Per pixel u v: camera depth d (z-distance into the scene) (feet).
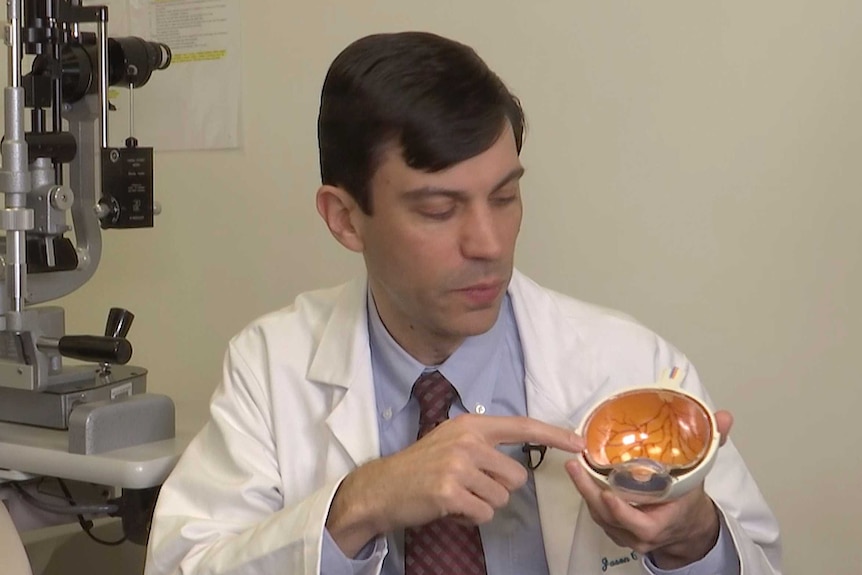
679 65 5.04
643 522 2.90
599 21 5.21
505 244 3.27
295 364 4.05
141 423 4.68
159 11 6.59
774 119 4.84
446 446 3.14
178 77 6.56
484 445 3.13
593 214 5.33
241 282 6.53
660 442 3.07
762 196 4.91
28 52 5.01
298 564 3.28
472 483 3.08
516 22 5.44
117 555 6.39
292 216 6.29
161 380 6.89
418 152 3.13
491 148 3.17
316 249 6.23
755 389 5.01
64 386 4.84
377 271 3.46
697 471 2.86
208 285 6.65
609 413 3.13
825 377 4.84
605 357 3.88
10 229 4.72
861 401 4.77
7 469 4.63
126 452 4.51
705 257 5.07
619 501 2.91
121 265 6.95
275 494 3.86
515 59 5.46
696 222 5.07
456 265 3.23
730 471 3.76
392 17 5.82
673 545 3.27
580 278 5.41
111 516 4.84
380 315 3.82
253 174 6.39
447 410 3.74
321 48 6.08
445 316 3.34
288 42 6.18
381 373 3.90
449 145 3.11
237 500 3.77
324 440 3.88
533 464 3.68
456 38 5.62
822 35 4.70
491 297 3.31
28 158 4.87
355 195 3.40
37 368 4.75
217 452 3.99
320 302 4.24
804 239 4.83
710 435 2.95
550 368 3.84
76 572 6.50
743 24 4.87
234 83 6.39
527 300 3.99
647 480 2.87
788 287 4.89
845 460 4.83
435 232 3.23
